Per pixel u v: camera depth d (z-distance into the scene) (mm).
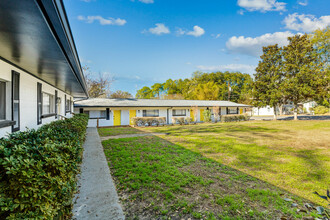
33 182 1509
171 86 43938
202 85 34156
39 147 2027
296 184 3518
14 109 3785
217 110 18594
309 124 13969
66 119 6762
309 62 16781
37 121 5238
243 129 12023
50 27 2045
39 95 5434
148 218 2340
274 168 4410
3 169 1520
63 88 8117
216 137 8758
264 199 2855
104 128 13477
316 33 19453
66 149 2312
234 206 2627
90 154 5406
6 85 3621
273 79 17891
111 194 2928
